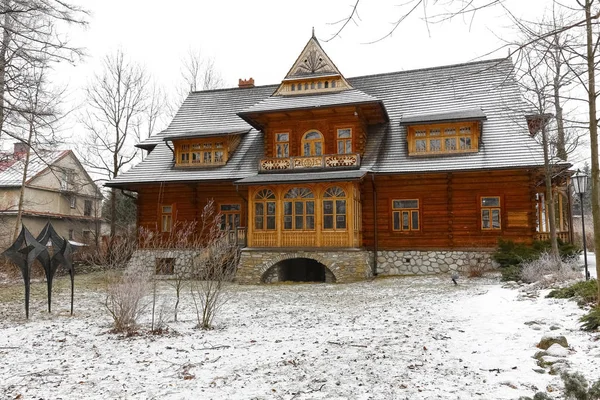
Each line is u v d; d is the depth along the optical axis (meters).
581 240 30.75
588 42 7.51
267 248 20.88
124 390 5.91
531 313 9.70
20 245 11.80
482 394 5.24
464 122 21.08
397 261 21.67
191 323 10.59
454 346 7.59
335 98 22.11
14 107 13.77
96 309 13.21
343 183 20.47
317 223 20.58
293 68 23.80
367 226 22.28
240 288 18.52
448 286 16.38
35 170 34.62
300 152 23.02
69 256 12.43
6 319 11.59
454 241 21.02
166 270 23.28
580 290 10.24
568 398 3.93
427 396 5.28
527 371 5.96
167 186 25.05
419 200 21.64
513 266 17.30
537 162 19.09
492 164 19.83
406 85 25.52
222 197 24.23
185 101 29.33
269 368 6.71
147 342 8.66
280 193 21.17
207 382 6.14
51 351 8.14
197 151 25.30
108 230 41.44
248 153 24.86
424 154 21.59
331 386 5.82
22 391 5.95
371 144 23.17
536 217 22.17
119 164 34.88
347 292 16.14
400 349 7.54
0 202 33.06
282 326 10.05
